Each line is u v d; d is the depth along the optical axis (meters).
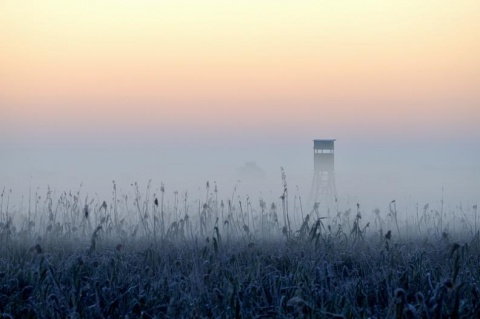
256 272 11.63
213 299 10.03
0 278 11.82
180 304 9.91
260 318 9.26
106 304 10.02
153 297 10.37
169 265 12.59
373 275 10.97
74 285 10.47
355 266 12.62
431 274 10.89
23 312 9.88
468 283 10.27
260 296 10.30
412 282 10.82
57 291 9.89
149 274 11.82
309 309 8.79
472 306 9.12
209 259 12.06
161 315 9.74
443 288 9.08
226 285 10.49
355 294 10.08
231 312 9.37
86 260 12.59
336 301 9.27
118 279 11.24
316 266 11.40
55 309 9.41
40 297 10.03
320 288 10.59
